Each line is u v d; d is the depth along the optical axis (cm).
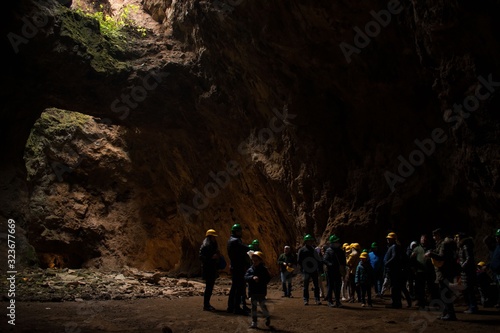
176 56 2008
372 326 769
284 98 1661
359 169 1522
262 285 758
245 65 1758
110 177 2653
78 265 2606
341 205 1545
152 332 713
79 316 848
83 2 2434
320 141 1595
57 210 2497
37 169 2417
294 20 1426
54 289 1183
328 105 1575
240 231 934
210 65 1941
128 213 2691
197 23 1831
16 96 1847
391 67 1323
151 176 2684
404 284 1029
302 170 1661
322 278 1232
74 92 1938
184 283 1458
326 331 732
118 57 1942
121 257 2617
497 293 1022
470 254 858
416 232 1379
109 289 1234
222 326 770
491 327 740
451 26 1045
